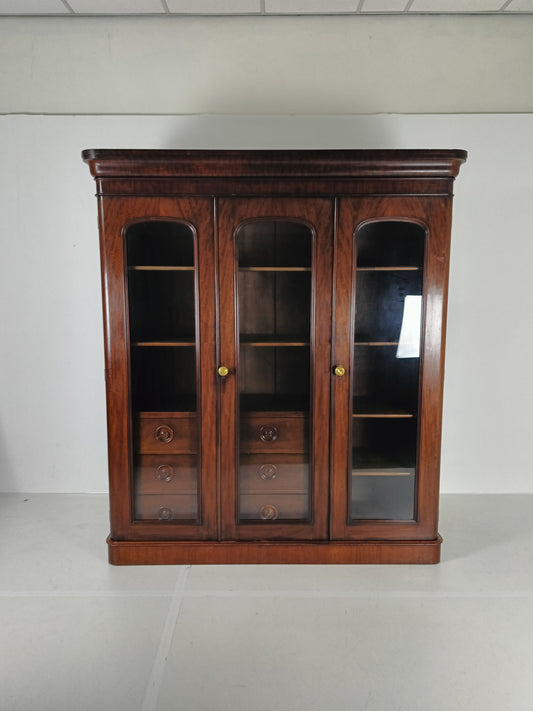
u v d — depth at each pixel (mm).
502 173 2629
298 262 2057
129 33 2566
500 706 1446
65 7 2457
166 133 2625
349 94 2613
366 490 2156
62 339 2732
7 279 2689
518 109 2604
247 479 2160
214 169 1956
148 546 2143
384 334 2100
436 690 1502
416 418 2115
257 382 2141
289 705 1449
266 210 2004
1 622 1784
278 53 2586
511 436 2793
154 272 2072
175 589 1978
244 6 2457
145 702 1457
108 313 2055
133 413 2127
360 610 1855
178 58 2588
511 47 2561
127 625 1773
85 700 1461
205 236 2016
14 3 2418
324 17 2555
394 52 2580
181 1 2408
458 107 2611
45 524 2475
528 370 2746
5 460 2812
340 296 2047
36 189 2635
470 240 2664
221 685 1520
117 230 2006
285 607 1872
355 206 2000
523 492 2826
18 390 2764
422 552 2150
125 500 2141
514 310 2707
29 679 1537
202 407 2104
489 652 1654
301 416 2133
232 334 2072
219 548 2148
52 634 1728
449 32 2561
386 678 1547
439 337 2066
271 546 2146
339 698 1475
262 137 2635
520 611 1852
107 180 1979
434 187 1988
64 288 2699
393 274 2066
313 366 2086
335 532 2156
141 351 2111
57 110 2607
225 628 1762
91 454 2809
